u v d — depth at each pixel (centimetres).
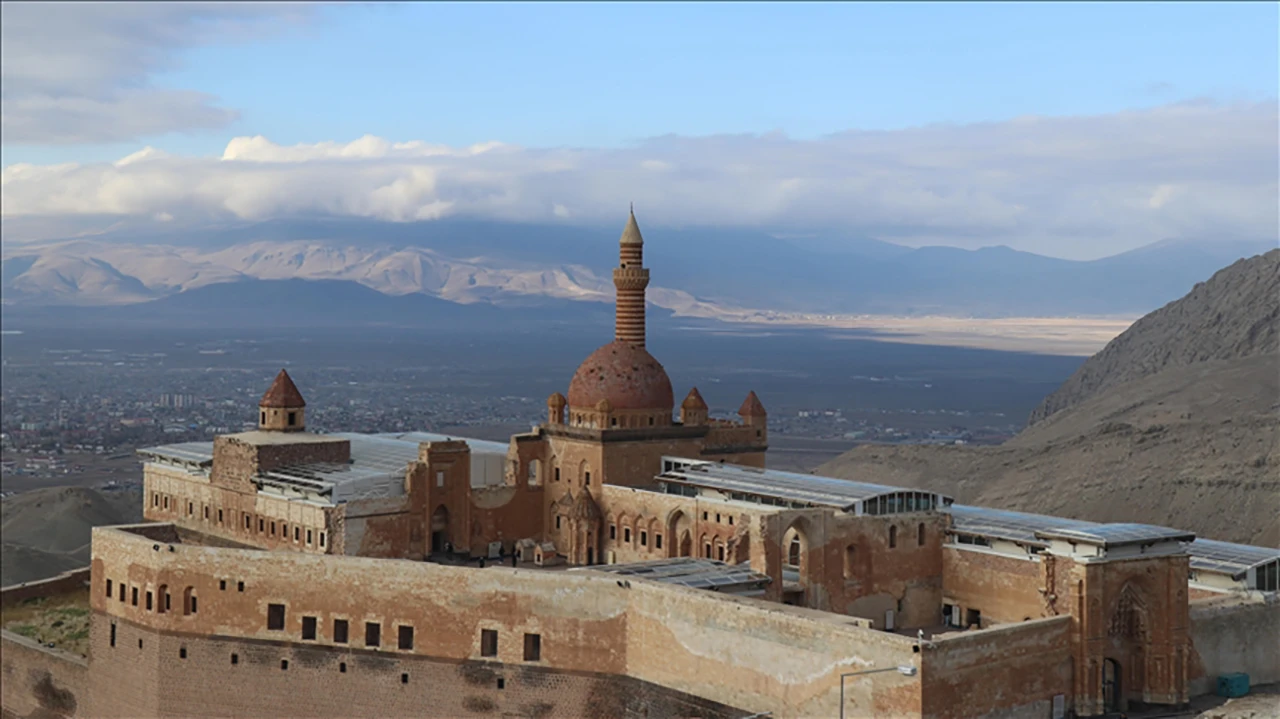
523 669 10288
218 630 11362
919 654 8219
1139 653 9712
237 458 13312
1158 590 9656
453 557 12912
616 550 12988
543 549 12950
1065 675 9294
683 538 12431
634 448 13238
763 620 9044
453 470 12938
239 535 13312
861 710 8481
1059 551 9581
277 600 11156
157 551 11656
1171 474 18212
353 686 10881
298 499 12544
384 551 12438
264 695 11206
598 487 13100
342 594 10944
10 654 13525
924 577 11525
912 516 11462
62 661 12912
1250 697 9812
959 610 11438
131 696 11981
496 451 14012
